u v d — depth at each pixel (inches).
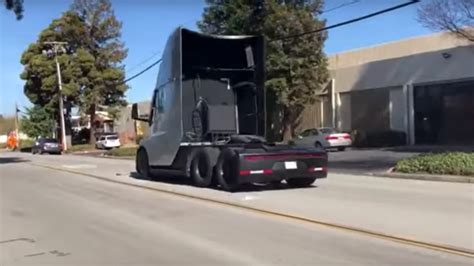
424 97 1418.6
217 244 342.3
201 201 534.9
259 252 317.4
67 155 2058.3
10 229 421.1
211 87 716.0
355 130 1578.5
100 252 334.0
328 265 284.8
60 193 663.8
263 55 701.3
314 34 1582.2
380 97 1547.7
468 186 613.6
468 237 338.3
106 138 2416.3
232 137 647.1
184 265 296.5
